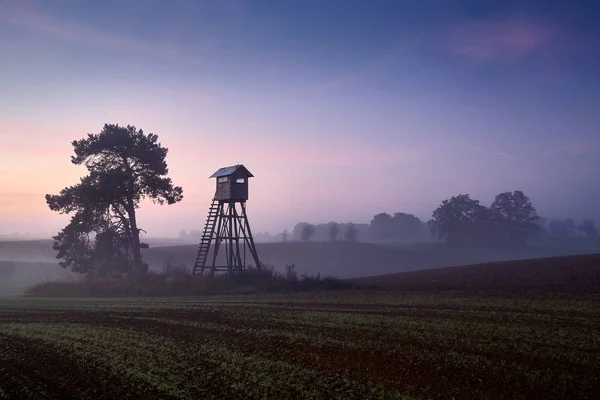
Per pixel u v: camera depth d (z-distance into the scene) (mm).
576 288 27703
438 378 14516
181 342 21062
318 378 15242
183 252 124625
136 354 19438
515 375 14336
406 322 22219
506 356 16125
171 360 18297
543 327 19578
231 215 52375
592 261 35906
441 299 28094
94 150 56531
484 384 13797
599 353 15930
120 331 24281
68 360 19125
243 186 52062
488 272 36125
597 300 24453
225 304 32531
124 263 59219
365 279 41094
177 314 28891
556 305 23797
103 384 16094
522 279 31781
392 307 26734
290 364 16859
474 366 15336
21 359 19688
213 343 20547
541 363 15250
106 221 59344
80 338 22969
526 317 21594
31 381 16828
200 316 27625
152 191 58594
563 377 13969
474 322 21266
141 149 57938
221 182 52781
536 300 25438
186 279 47219
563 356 15789
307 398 13711
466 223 153125
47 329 25750
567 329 19078
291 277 44062
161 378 16266
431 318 22766
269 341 20297
